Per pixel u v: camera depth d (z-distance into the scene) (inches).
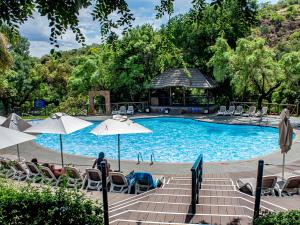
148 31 1086.4
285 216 167.5
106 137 788.0
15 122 447.2
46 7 128.1
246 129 801.6
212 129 840.9
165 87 1077.8
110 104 1075.3
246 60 847.1
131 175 358.6
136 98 1195.9
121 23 152.1
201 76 1048.8
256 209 217.0
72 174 359.3
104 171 205.3
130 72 1090.1
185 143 699.4
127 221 234.7
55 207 203.0
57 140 767.7
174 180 377.7
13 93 1147.9
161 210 259.4
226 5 179.6
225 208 260.2
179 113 1042.7
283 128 343.9
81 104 1125.1
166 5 187.3
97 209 210.2
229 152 615.5
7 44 650.2
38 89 1291.8
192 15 192.2
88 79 1180.5
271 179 313.4
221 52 946.1
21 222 204.5
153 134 802.8
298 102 899.4
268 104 949.2
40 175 379.9
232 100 1118.4
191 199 264.4
